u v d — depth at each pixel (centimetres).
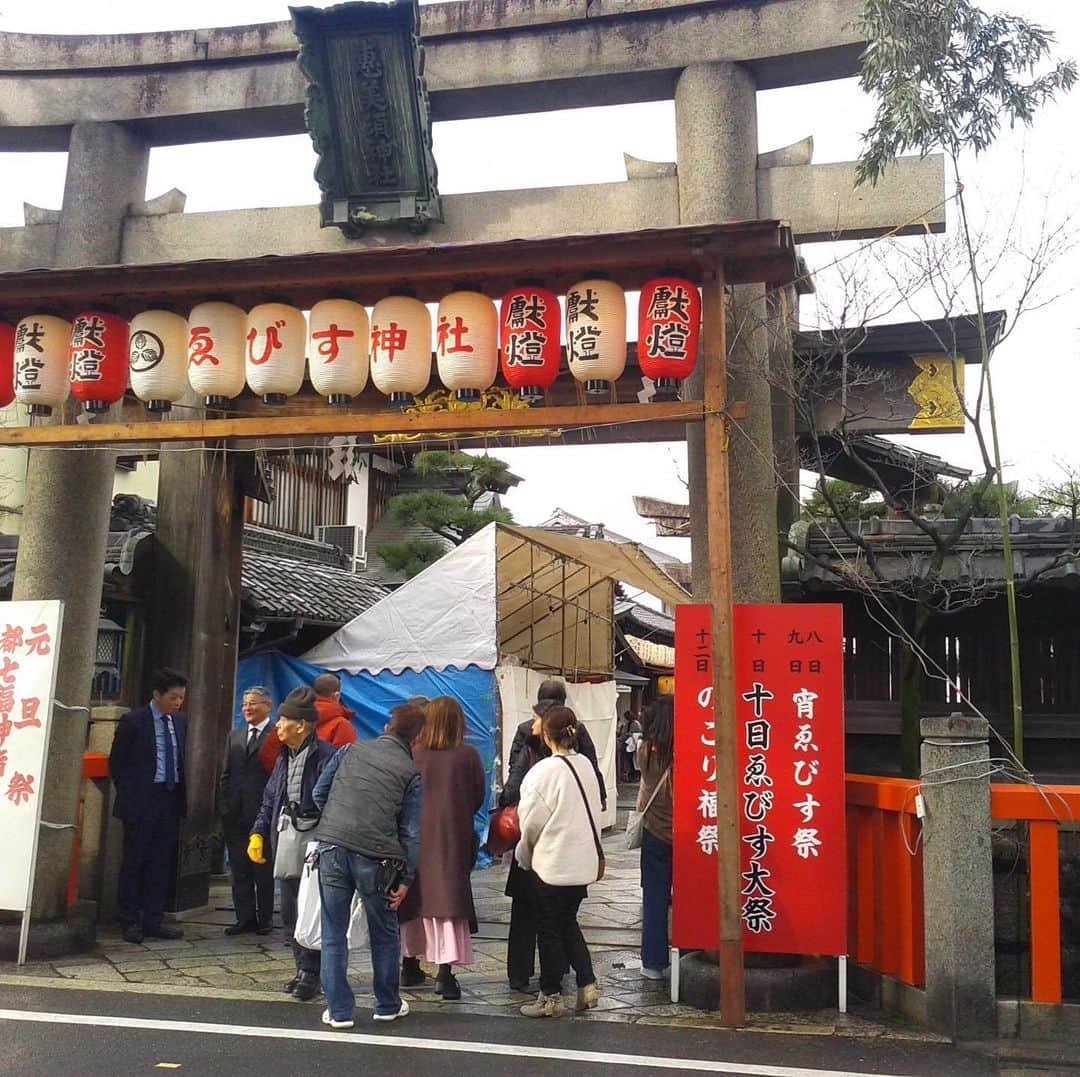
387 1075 497
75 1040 546
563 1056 527
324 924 582
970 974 556
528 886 657
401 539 2270
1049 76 621
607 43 753
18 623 744
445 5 778
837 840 619
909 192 705
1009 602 624
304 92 820
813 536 787
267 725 849
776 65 734
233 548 1015
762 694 635
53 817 765
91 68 845
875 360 800
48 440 678
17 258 854
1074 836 589
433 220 770
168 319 673
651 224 746
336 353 644
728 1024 581
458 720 666
